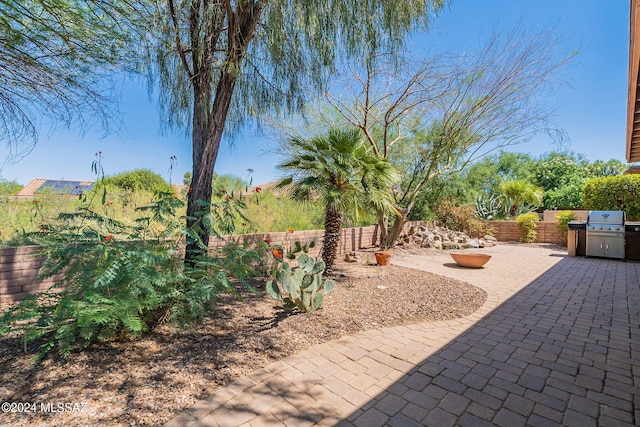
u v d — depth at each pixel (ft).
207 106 13.15
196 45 12.00
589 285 17.70
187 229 10.34
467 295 15.34
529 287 17.17
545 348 9.46
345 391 7.17
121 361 7.74
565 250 33.24
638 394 7.02
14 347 8.12
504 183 50.96
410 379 7.69
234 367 7.93
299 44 13.11
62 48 9.25
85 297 7.45
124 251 8.29
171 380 7.14
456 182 42.01
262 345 9.14
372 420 6.18
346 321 11.34
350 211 19.17
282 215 27.07
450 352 9.19
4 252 11.50
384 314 12.28
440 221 41.27
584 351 9.25
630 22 10.43
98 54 9.77
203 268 10.73
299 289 11.66
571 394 7.05
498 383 7.52
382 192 18.37
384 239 29.78
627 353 9.10
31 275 12.06
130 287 8.21
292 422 6.09
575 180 68.08
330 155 16.31
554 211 45.39
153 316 9.82
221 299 13.04
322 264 13.48
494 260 26.55
